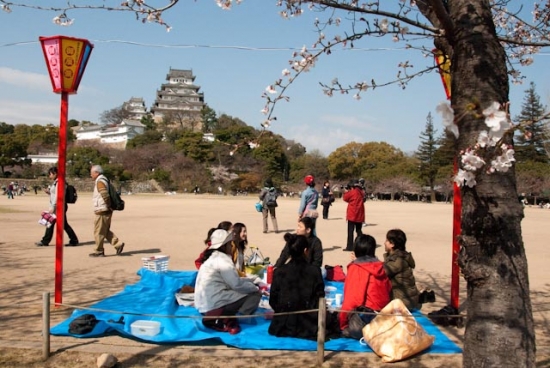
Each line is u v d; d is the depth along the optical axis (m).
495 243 3.26
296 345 5.26
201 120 113.06
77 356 4.89
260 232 16.73
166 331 5.54
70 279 8.64
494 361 3.22
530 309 3.33
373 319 5.37
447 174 65.12
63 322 5.79
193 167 79.12
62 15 4.39
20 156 78.62
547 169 56.09
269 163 83.94
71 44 6.55
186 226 18.81
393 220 24.25
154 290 7.43
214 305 5.81
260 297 6.22
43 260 10.53
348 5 3.51
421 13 3.99
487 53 3.31
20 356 4.88
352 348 5.23
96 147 88.12
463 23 3.39
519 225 3.32
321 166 88.25
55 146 94.50
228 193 76.00
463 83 3.34
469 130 3.27
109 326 5.54
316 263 8.27
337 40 3.96
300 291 5.53
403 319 5.08
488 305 3.27
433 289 8.45
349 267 5.97
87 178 73.81
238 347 5.25
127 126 107.81
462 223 3.43
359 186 12.65
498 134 2.75
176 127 110.44
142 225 19.20
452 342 5.48
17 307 6.71
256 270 8.71
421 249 13.36
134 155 81.88
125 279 8.68
